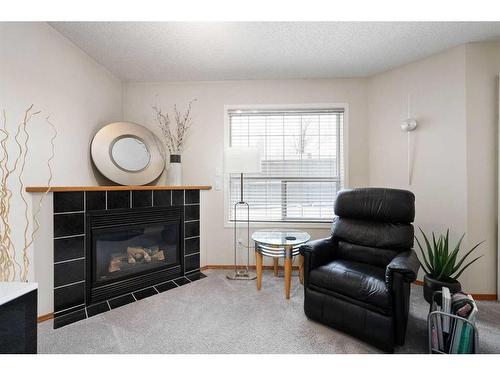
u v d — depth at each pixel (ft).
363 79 9.52
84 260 6.86
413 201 6.60
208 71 9.04
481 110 7.20
